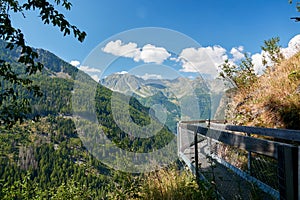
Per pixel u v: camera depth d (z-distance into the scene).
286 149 1.56
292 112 4.73
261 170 3.24
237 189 3.10
